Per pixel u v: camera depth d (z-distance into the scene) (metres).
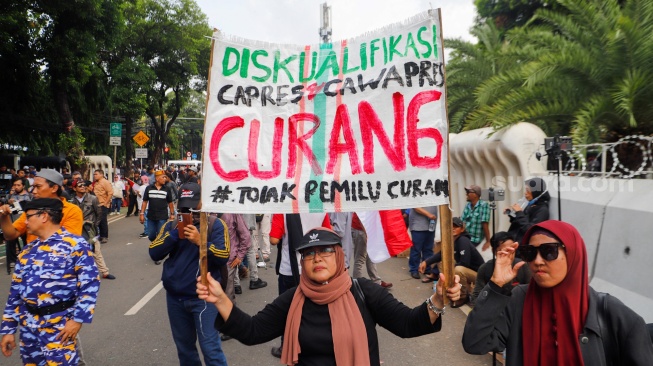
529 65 7.97
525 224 5.44
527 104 7.98
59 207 3.33
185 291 3.64
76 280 3.30
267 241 9.15
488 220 7.86
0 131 20.06
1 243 12.36
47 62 17.44
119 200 19.83
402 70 2.61
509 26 15.27
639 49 6.79
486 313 2.15
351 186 2.63
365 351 2.27
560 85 7.73
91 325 5.96
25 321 3.21
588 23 7.84
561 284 2.09
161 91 32.84
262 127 2.71
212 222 3.82
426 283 7.90
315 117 2.69
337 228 5.41
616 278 5.04
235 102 2.71
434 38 2.59
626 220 5.02
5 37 15.10
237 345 5.29
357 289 2.45
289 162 2.68
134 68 26.08
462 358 4.86
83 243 3.34
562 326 2.06
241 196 2.65
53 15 16.38
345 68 2.70
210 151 2.67
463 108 11.85
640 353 1.96
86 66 17.80
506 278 2.17
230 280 5.45
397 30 2.64
